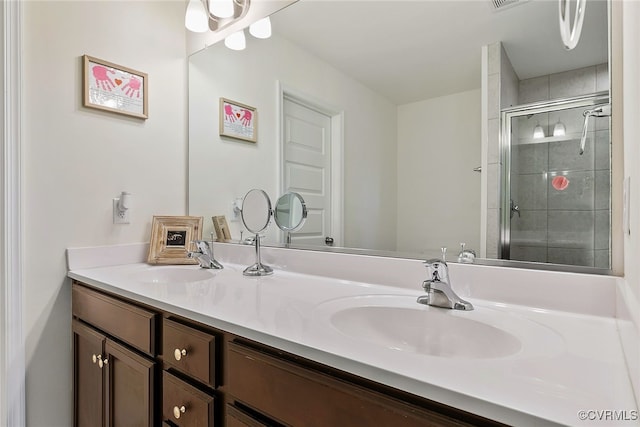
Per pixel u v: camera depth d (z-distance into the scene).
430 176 1.10
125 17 1.53
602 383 0.47
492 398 0.43
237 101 1.59
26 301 1.25
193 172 1.74
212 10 1.49
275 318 0.77
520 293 0.88
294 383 0.63
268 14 1.46
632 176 0.61
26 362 1.25
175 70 1.72
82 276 1.27
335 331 0.69
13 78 1.20
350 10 1.27
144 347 0.98
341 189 1.30
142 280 1.21
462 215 1.04
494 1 0.99
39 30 1.27
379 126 1.21
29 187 1.25
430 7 1.11
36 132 1.26
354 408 0.55
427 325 0.84
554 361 0.54
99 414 1.17
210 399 0.79
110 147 1.48
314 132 1.37
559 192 0.88
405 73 1.16
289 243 1.43
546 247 0.89
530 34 0.93
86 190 1.40
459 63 1.05
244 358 0.72
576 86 0.86
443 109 1.08
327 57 1.32
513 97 0.95
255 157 1.54
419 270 1.05
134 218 1.56
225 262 1.60
